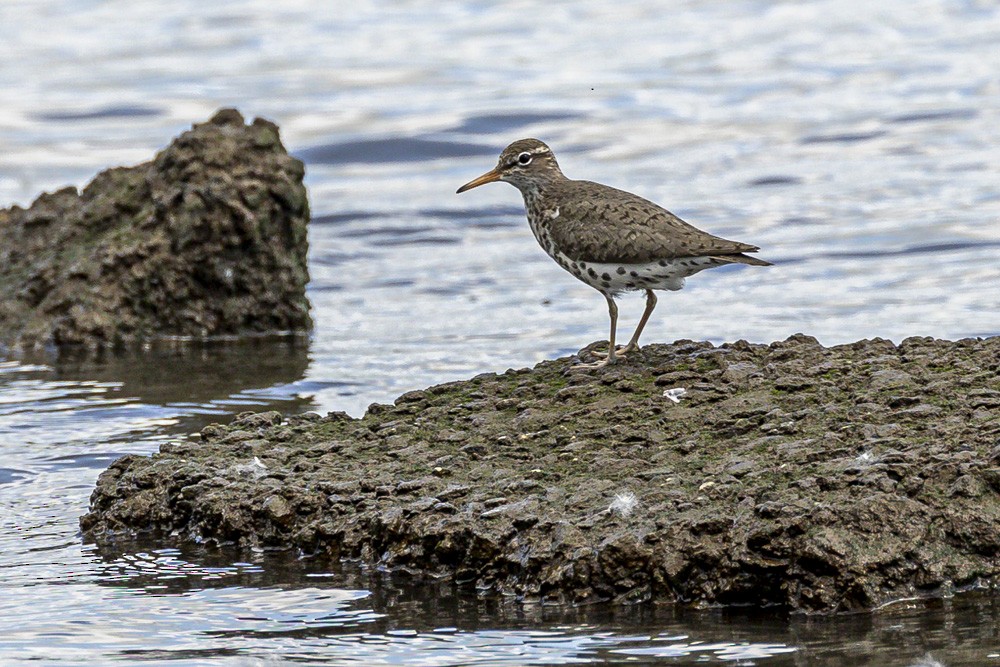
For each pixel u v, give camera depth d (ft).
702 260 39.86
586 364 40.78
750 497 30.22
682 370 38.81
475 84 106.42
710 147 89.15
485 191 84.17
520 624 28.68
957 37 113.70
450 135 94.32
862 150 86.63
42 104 102.42
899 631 27.27
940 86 99.35
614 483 31.83
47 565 33.58
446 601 30.09
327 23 130.41
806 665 26.03
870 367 37.29
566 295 64.80
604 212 41.27
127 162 89.61
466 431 36.50
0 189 84.28
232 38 124.16
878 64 106.93
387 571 31.76
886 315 58.03
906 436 32.45
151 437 44.70
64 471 41.50
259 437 38.11
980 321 56.13
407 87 106.22
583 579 29.40
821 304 60.49
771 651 26.73
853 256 67.62
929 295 60.85
